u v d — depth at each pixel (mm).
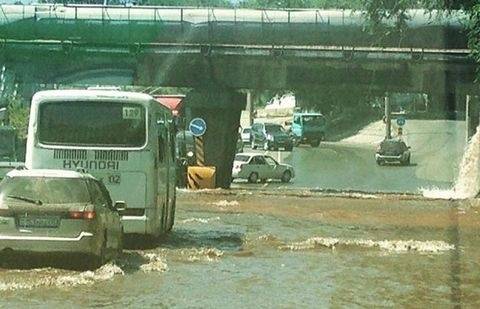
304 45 64875
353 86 65562
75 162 22906
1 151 58875
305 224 31641
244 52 64938
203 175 52656
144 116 22922
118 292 16188
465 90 64375
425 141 89312
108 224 18969
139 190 22875
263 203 41969
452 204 43625
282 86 65312
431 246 24969
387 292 16969
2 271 17531
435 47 62719
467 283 18297
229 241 25391
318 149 109438
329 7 70500
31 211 17547
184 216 34000
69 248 17484
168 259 21188
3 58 66188
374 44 61750
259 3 80688
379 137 112188
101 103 23016
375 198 48062
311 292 16781
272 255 22391
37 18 65188
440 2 45375
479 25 40562
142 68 65812
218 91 63875
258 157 69625
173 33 64750
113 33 64938
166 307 14859
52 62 66375
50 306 14625
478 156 53625
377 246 24734
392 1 48500
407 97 108000
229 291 16672
